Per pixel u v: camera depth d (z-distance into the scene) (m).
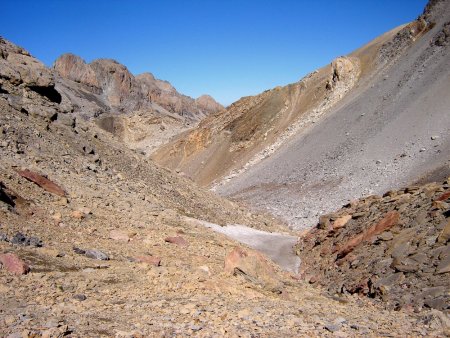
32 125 31.05
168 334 8.98
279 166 82.31
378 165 59.50
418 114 65.88
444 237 18.17
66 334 8.30
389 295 16.77
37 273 12.66
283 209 58.38
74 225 19.34
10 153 24.86
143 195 32.12
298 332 10.02
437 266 16.88
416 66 81.75
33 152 27.30
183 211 35.34
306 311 12.83
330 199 55.97
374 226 24.45
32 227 17.00
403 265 18.31
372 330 10.74
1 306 9.91
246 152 113.94
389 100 77.88
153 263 16.69
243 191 77.69
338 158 69.44
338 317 12.19
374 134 69.56
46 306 10.29
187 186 45.44
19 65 38.22
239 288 15.16
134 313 10.52
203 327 9.68
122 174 35.03
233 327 9.91
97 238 18.78
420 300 15.30
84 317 9.73
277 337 9.41
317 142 82.69
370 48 116.62
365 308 15.48
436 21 92.19
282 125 111.81
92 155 33.81
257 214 52.88
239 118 127.69
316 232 34.25
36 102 35.50
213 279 15.57
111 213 24.06
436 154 52.56
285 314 11.87
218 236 28.47
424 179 47.31
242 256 17.53
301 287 19.08
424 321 12.11
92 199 25.08
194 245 22.64
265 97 129.50
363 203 33.16
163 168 47.31
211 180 113.88
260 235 38.59
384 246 21.53
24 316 9.27
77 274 13.52
